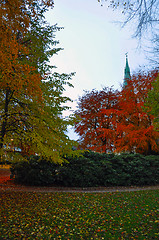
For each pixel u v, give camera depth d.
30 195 8.04
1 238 3.98
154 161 13.43
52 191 9.33
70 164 10.95
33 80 5.88
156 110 12.69
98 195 8.47
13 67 5.76
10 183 10.96
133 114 17.56
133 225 4.93
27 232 4.38
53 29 7.54
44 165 10.63
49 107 6.92
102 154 12.66
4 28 5.04
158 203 7.04
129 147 17.25
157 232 4.46
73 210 6.18
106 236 4.32
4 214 5.45
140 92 18.03
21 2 4.81
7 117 7.04
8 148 7.30
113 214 5.81
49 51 7.64
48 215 5.62
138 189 10.59
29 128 7.40
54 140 7.22
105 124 20.98
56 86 7.14
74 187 10.53
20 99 7.45
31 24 6.83
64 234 4.40
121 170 12.02
